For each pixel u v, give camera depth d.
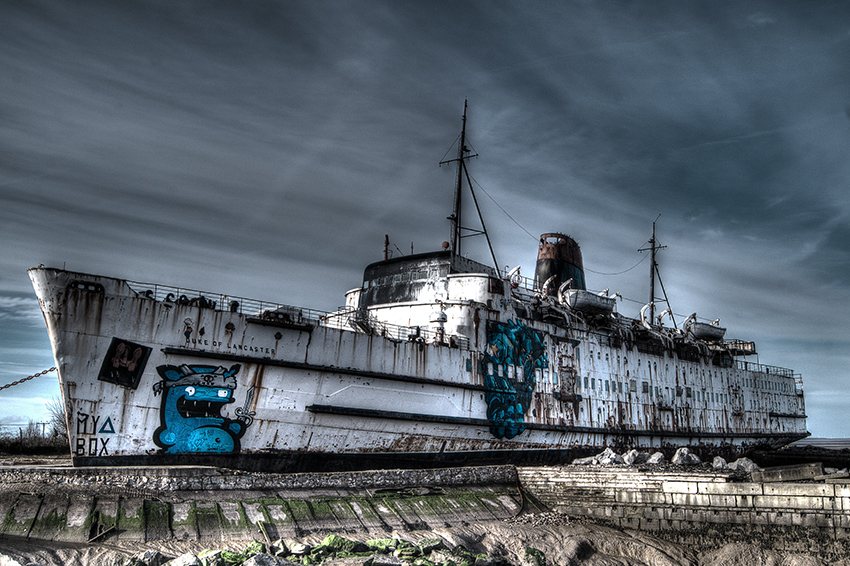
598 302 42.38
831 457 51.97
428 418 31.42
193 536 21.70
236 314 26.12
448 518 28.34
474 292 35.94
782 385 65.50
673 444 49.12
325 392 28.03
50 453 34.59
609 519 31.45
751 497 28.27
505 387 35.72
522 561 25.81
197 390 25.02
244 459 26.09
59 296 22.92
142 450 23.89
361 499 27.02
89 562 18.89
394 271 39.00
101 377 23.36
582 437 40.72
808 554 26.69
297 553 21.80
